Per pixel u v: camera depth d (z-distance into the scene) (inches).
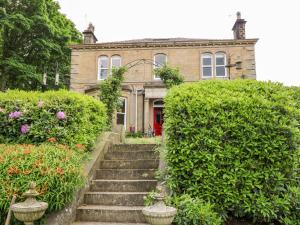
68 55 922.7
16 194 161.5
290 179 188.5
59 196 170.7
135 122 719.1
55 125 236.7
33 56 871.1
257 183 180.7
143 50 764.0
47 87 917.8
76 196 199.6
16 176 170.6
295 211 181.5
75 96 255.4
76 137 241.9
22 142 235.9
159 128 729.0
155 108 740.7
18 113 239.0
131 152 281.9
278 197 182.1
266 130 186.7
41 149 197.8
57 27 880.9
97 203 213.6
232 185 182.5
